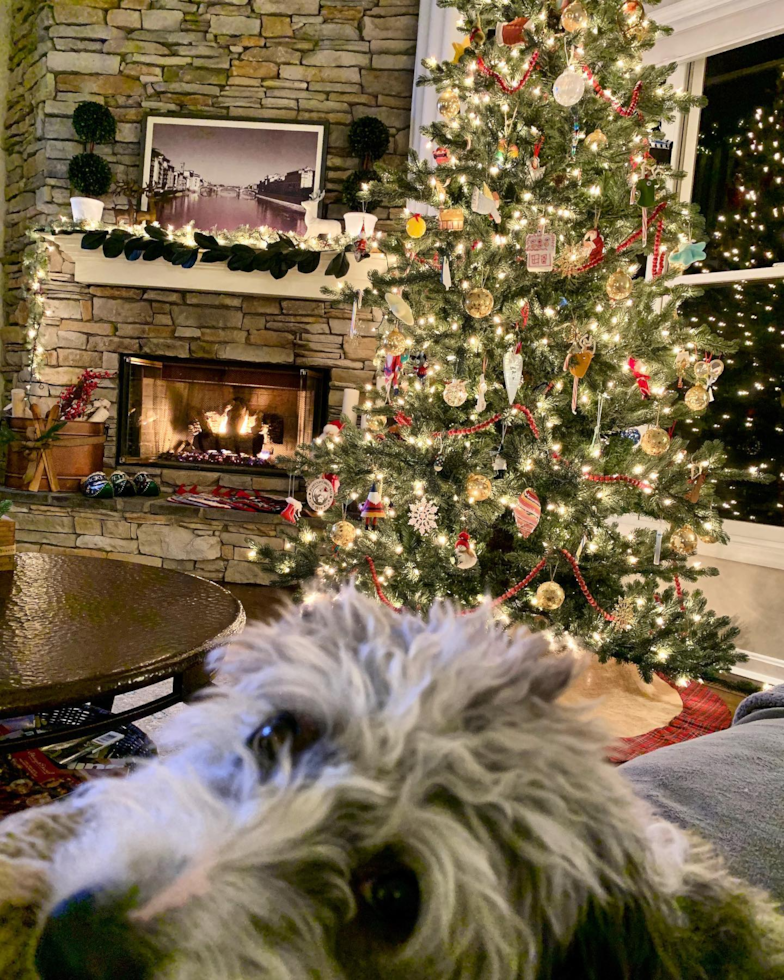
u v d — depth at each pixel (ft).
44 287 13.35
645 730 6.05
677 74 9.64
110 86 13.64
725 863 1.25
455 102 7.46
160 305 13.30
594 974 0.75
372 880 0.76
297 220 13.48
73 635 3.81
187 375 13.82
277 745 0.93
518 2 6.98
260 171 13.47
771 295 9.07
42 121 13.69
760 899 0.95
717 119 9.48
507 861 0.78
